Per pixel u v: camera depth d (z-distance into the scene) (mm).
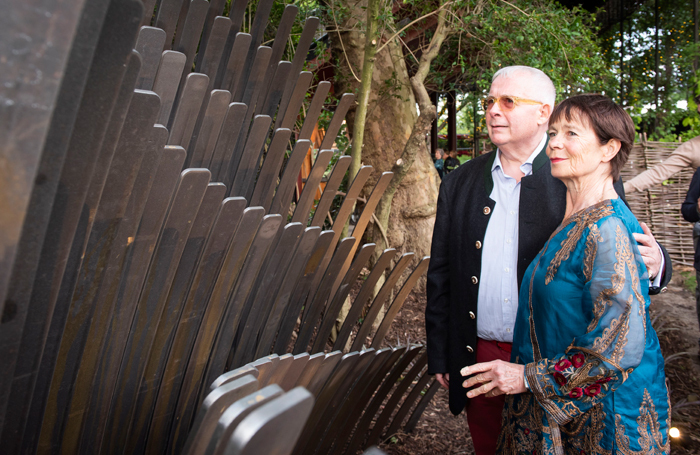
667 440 1196
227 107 1083
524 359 1324
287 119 1494
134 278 766
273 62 1417
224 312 1044
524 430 1313
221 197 870
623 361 1074
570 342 1201
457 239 1722
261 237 979
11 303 424
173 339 926
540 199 1533
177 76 967
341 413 1653
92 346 726
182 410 996
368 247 1521
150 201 734
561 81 3684
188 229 822
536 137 1561
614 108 1178
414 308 3980
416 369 2109
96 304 705
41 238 416
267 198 1292
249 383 542
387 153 4172
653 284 1367
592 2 10297
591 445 1194
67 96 379
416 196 4332
